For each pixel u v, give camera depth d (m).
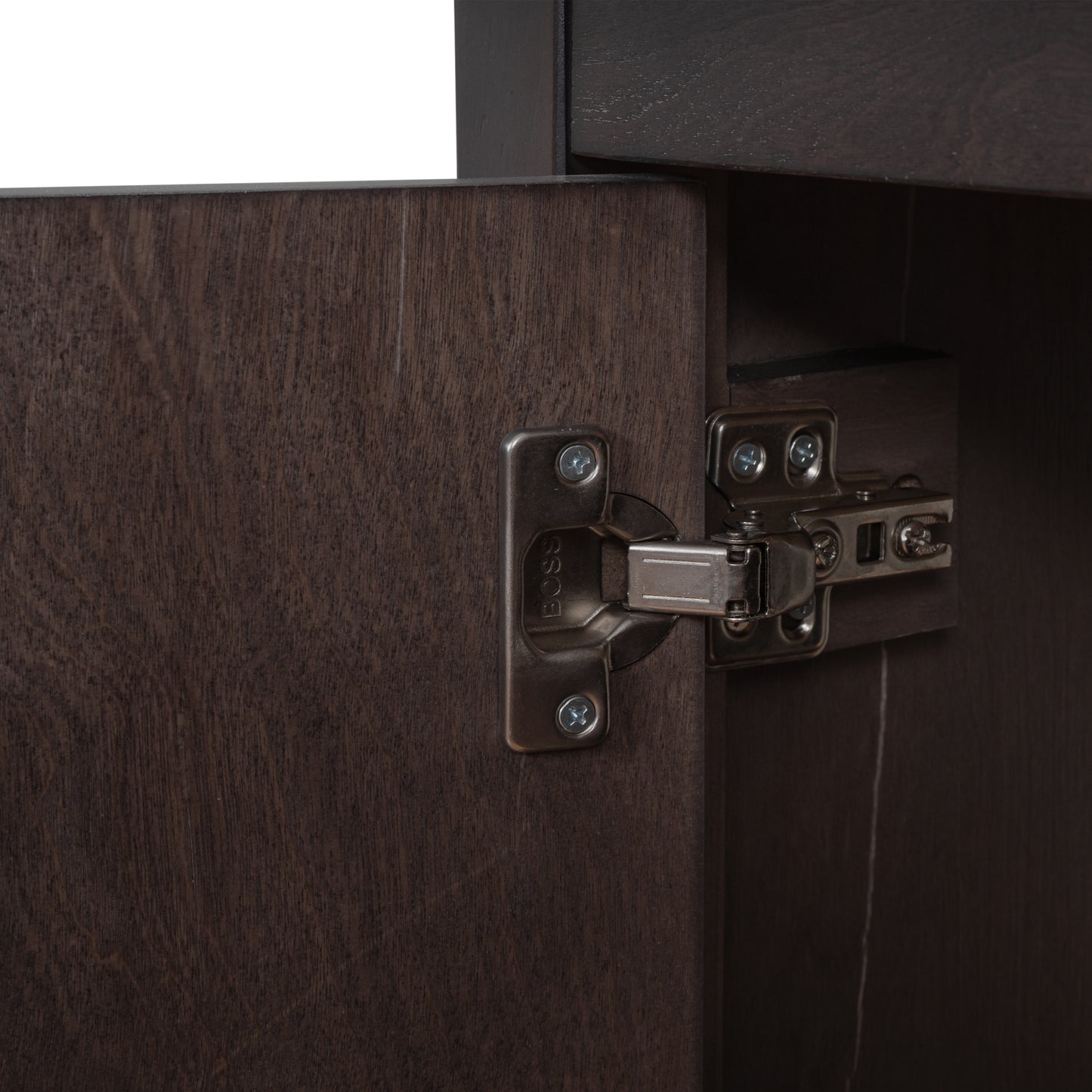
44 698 0.43
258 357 0.43
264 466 0.44
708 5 0.44
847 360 0.59
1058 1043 0.73
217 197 0.42
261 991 0.46
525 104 0.53
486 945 0.49
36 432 0.41
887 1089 0.68
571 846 0.50
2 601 0.42
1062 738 0.71
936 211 0.62
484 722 0.48
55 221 0.41
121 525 0.42
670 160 0.46
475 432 0.46
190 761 0.44
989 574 0.67
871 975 0.67
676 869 0.51
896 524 0.58
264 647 0.44
